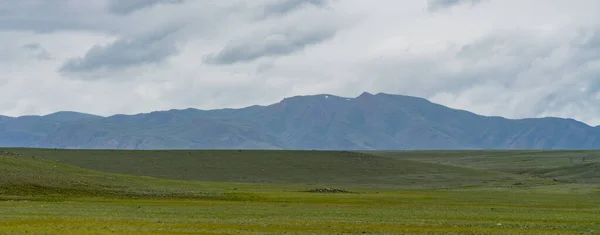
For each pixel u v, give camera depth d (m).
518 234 74.81
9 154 174.12
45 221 81.50
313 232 74.50
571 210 117.00
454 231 77.31
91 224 79.25
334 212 105.81
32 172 150.50
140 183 167.75
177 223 82.25
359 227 80.62
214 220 87.50
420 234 74.12
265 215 98.19
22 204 112.06
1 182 134.88
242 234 71.50
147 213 98.94
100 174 174.88
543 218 97.25
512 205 130.88
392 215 100.81
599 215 104.94
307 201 136.62
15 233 68.19
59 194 134.38
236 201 134.75
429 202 138.50
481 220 92.88
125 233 70.75
